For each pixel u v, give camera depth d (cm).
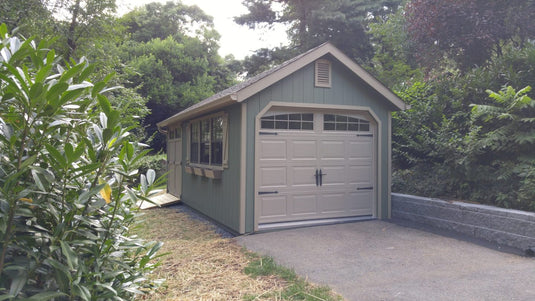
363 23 2033
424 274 452
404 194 810
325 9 2031
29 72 241
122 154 242
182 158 1115
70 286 213
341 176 770
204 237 680
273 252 554
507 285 411
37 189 213
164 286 410
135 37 2953
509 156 715
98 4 1220
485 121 750
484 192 678
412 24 1107
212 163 839
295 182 727
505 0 934
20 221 210
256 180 680
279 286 420
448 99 876
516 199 611
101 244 251
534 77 754
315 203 745
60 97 211
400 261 504
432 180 792
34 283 219
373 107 788
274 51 2286
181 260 528
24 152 219
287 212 719
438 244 586
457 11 962
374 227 710
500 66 818
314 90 729
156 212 979
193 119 984
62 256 223
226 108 739
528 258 509
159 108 2511
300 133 733
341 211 768
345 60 728
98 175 236
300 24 2216
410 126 881
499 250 550
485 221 609
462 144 735
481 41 980
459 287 408
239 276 455
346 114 778
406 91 927
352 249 564
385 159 802
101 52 1210
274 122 714
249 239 632
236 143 693
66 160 210
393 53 1556
